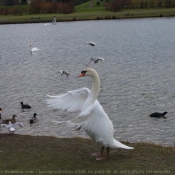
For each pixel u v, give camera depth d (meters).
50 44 52.97
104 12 96.00
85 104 8.54
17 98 23.28
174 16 85.50
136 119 18.23
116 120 18.05
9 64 37.62
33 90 25.44
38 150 10.08
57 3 100.44
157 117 18.41
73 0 109.00
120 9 97.50
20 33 69.19
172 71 30.36
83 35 61.69
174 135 15.70
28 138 11.41
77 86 26.55
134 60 36.69
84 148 10.21
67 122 7.75
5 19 93.00
